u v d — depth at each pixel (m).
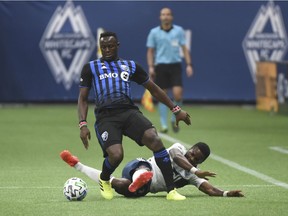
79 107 31.30
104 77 31.14
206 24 77.38
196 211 28.61
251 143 53.12
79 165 31.89
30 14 77.44
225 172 40.19
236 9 77.31
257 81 77.19
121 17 77.25
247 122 66.94
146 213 28.23
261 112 75.62
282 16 77.38
